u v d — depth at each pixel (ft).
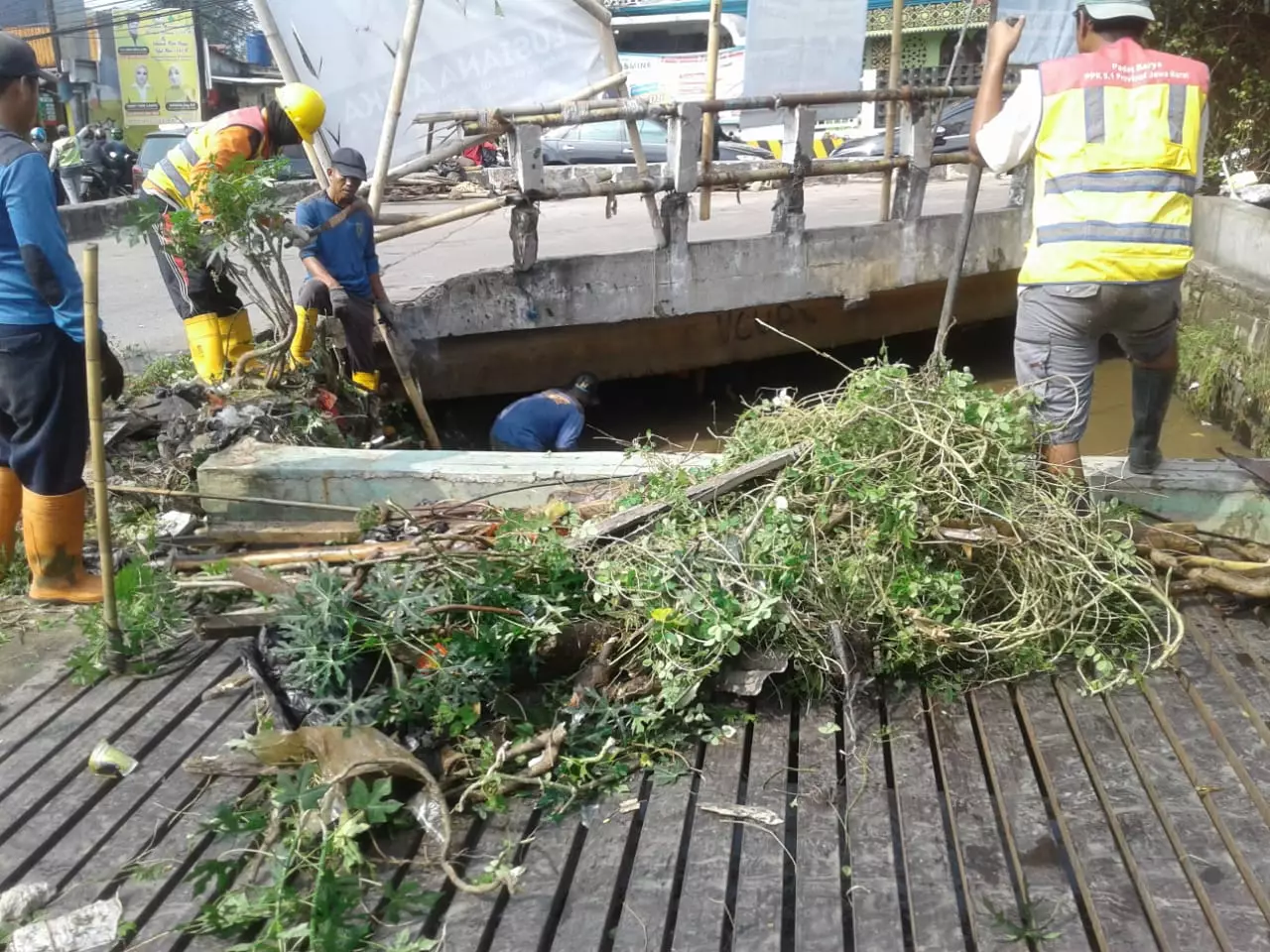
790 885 8.19
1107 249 11.75
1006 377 30.78
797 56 29.43
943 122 47.39
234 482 14.55
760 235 26.08
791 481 11.66
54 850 8.50
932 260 27.48
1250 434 23.53
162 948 7.52
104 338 12.27
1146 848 8.14
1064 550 11.05
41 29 89.04
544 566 10.71
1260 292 24.79
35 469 12.03
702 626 10.03
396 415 21.98
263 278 18.90
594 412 26.53
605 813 8.94
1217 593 11.97
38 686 10.91
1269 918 7.32
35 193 11.14
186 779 9.38
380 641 9.58
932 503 11.42
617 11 70.74
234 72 107.86
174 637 11.72
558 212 37.76
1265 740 9.31
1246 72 37.40
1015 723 10.01
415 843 8.61
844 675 10.04
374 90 24.23
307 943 7.53
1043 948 7.27
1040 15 34.68
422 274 24.85
